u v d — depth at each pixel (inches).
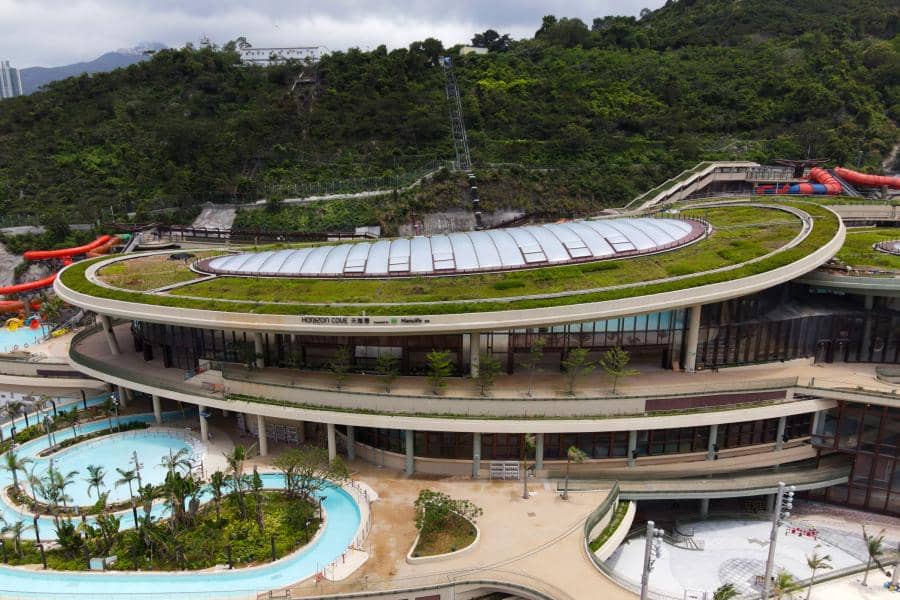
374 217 5974.4
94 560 2052.2
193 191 6402.6
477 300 2797.7
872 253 3563.0
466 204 6166.3
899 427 2488.9
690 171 6289.4
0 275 5457.7
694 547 2439.7
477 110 7332.7
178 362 3339.1
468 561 2015.3
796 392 2625.5
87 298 3208.7
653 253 3260.3
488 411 2508.6
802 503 2711.6
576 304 2672.2
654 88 7819.9
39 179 6476.4
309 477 2331.4
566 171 6525.6
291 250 3740.2
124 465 2780.5
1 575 2036.2
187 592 1918.1
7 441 3038.9
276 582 1968.5
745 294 2807.6
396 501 2396.7
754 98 7598.4
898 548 2329.0
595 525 2217.0
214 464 2733.8
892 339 3014.3
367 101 7465.6
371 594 1873.8
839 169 5969.5
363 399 2593.5
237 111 7554.1
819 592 2112.5
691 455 2662.4
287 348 3058.6
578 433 2581.2
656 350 2955.2
